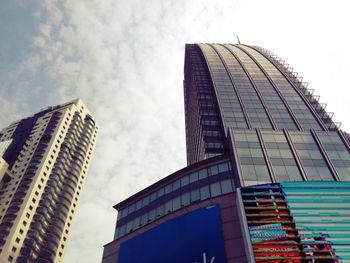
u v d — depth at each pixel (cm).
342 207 3066
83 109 14950
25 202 9356
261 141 4456
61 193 10894
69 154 12219
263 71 8612
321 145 4366
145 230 4128
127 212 5038
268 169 3950
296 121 6025
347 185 3312
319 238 2789
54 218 10075
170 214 3919
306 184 3369
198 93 7900
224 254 3033
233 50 11100
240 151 4269
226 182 4022
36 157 11025
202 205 3694
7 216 9006
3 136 13225
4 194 9875
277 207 3119
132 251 3962
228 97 7156
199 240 3331
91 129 14475
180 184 4538
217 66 9156
